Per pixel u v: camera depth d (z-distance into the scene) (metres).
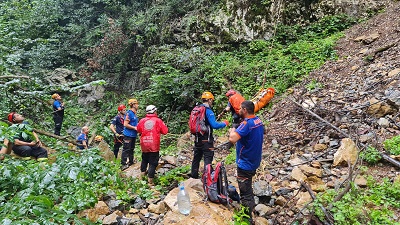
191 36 12.48
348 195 3.79
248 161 3.68
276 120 7.23
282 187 4.50
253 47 11.00
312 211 3.67
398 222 3.46
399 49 7.56
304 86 8.16
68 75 15.77
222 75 10.35
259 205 4.12
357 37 9.53
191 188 4.53
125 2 17.50
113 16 17.69
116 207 4.45
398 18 9.23
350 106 6.13
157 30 14.05
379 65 7.33
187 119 10.57
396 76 6.39
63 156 4.05
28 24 16.47
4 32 10.74
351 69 7.88
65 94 15.85
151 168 5.41
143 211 4.39
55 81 14.73
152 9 14.80
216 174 4.05
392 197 3.85
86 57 17.66
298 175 4.60
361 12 10.81
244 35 11.54
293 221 3.67
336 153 4.80
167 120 10.81
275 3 11.37
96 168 3.86
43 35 17.28
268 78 9.38
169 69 11.27
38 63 14.85
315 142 5.62
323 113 6.30
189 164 6.76
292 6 11.26
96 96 15.26
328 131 5.68
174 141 9.70
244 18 11.65
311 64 9.15
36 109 9.62
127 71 16.16
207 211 3.73
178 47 12.47
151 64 13.14
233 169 5.74
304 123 6.41
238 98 5.80
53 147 8.21
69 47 18.05
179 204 3.81
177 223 3.61
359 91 6.62
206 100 5.02
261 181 4.58
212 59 11.27
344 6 10.95
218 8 12.23
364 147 4.77
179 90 10.74
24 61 14.77
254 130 3.60
